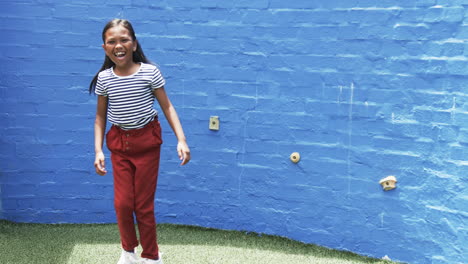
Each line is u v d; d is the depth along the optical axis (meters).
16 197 5.24
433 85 4.36
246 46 4.93
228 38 4.96
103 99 3.72
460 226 4.25
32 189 5.24
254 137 5.02
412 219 4.51
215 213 5.20
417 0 4.36
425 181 4.44
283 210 5.01
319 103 4.79
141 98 3.61
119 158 3.71
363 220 4.72
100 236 4.95
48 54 5.07
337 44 4.67
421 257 4.48
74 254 4.50
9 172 5.20
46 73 5.09
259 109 4.98
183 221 5.26
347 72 4.66
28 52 5.06
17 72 5.08
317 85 4.78
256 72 4.94
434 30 4.31
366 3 4.54
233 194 5.14
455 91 4.26
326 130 4.80
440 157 4.35
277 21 4.83
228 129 5.07
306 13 4.74
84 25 5.04
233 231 5.16
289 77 4.86
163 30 5.03
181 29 5.02
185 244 4.83
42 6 5.01
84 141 5.19
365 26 4.56
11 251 4.53
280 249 4.79
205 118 5.10
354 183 4.73
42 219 5.27
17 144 5.17
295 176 4.94
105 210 5.30
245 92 4.99
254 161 5.05
